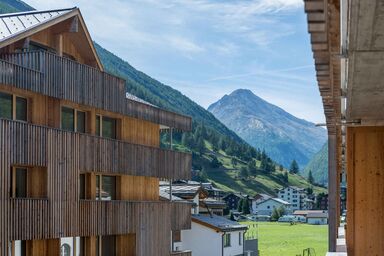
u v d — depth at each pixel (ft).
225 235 146.51
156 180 103.55
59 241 77.10
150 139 101.71
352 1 8.64
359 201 22.35
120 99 89.61
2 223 64.90
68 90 77.56
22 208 67.87
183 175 107.24
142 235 93.76
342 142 49.52
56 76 75.20
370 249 22.38
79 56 89.51
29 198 69.15
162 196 130.31
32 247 74.28
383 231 22.29
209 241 142.51
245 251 164.66
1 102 70.49
